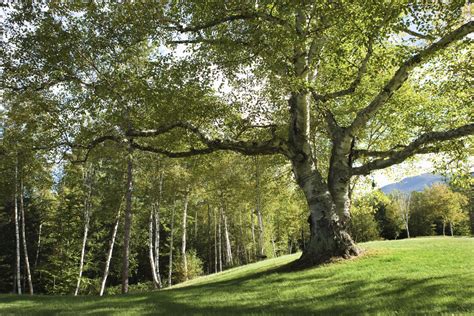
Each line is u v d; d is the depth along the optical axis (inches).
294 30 453.4
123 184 1137.4
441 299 293.0
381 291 352.5
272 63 483.2
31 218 1817.2
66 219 1459.2
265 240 2020.2
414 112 757.9
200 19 510.0
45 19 511.5
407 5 367.2
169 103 555.8
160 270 2079.2
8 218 1760.6
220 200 1549.0
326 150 1013.8
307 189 574.2
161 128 576.1
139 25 515.5
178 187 1252.5
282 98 597.6
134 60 611.5
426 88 647.1
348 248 550.0
